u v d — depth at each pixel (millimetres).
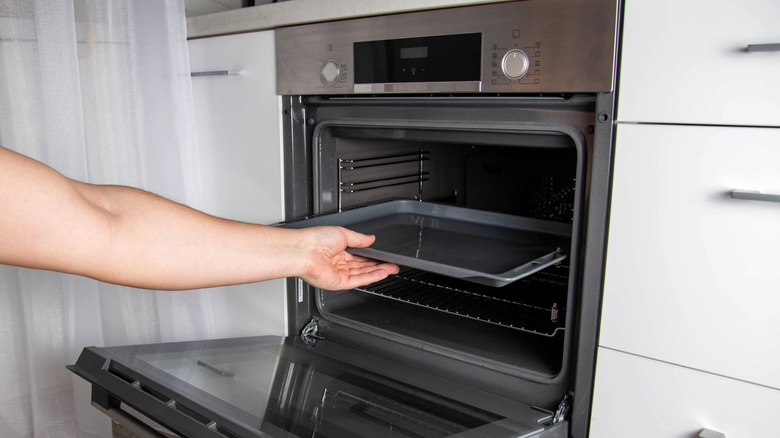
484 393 1049
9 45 1302
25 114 1335
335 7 1120
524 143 1006
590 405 967
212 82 1382
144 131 1442
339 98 1196
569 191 1413
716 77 787
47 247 545
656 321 881
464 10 979
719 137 797
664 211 850
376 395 1014
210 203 1470
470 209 1378
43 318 1417
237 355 1125
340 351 1243
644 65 833
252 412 904
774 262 786
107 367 1034
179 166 1424
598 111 881
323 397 988
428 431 887
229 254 724
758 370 818
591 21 859
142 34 1391
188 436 875
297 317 1323
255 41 1271
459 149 1559
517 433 894
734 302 821
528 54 926
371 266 1068
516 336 1182
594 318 934
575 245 941
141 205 665
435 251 1174
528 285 1350
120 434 1550
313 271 853
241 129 1349
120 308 1559
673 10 800
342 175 1339
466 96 1032
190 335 1526
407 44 1055
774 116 760
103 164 1470
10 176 515
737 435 848
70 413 1491
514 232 1311
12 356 1445
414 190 1586
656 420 907
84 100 1433
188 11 1679
